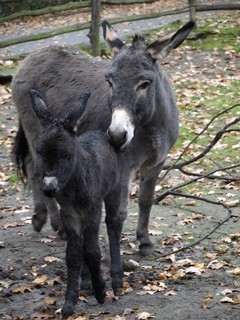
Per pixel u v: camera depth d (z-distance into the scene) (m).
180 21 25.44
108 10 31.83
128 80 8.48
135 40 8.88
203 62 21.44
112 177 8.57
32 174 11.34
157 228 11.30
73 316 8.07
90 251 8.09
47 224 11.95
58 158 7.16
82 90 10.09
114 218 8.88
